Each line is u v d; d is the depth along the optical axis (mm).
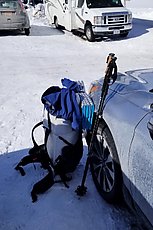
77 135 3709
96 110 3555
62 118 3615
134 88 3363
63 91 3686
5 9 13547
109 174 3348
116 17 13805
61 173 3723
